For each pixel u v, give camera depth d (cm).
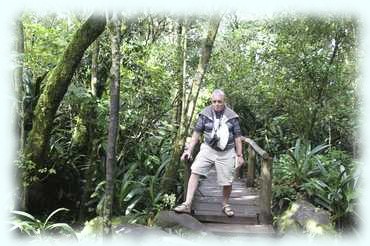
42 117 532
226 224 471
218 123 456
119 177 602
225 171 464
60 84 528
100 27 523
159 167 605
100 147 604
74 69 532
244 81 966
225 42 1027
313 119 734
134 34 698
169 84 668
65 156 619
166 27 817
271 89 787
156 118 656
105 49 661
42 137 534
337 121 750
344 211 522
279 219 487
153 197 530
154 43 739
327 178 576
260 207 482
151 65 628
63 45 602
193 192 467
